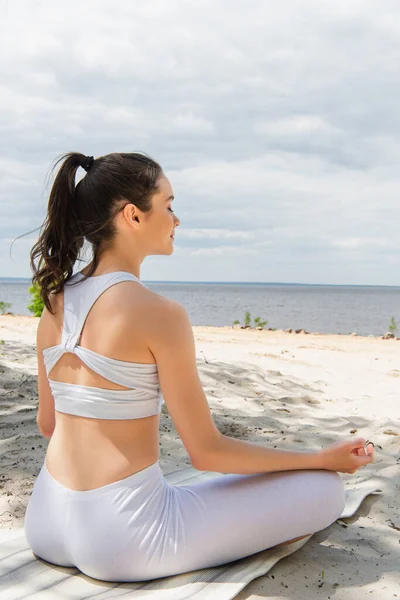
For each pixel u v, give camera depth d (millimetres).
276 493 2346
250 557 2422
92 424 2137
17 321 15461
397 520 3021
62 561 2311
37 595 2141
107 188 2188
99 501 2129
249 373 6680
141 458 2154
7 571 2320
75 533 2160
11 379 5508
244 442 2307
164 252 2309
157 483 2188
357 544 2727
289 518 2352
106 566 2141
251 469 2301
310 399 5773
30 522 2322
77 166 2275
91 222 2217
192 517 2203
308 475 2443
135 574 2160
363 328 35062
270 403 5512
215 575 2256
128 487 2131
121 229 2219
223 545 2238
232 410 5168
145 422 2156
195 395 2154
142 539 2117
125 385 2102
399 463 3953
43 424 2578
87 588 2186
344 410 5457
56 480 2234
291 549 2551
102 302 2143
